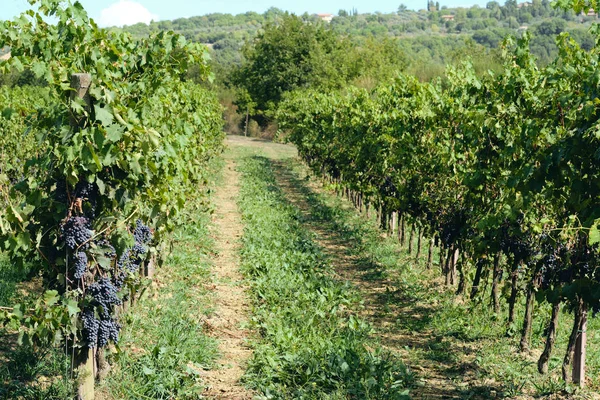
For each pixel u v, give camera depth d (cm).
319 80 5653
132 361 702
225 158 3894
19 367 657
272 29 6128
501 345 892
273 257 1309
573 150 580
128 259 700
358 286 1241
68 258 579
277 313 972
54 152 562
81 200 588
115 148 571
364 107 1769
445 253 1250
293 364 758
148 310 898
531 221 770
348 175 1864
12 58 623
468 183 867
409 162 1231
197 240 1444
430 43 17738
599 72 573
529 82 821
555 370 819
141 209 700
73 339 593
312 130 2616
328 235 1747
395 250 1505
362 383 699
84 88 562
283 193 2520
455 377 792
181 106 1257
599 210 570
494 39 17600
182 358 734
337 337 878
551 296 641
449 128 1096
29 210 553
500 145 855
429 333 973
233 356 809
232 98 6644
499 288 1141
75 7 611
